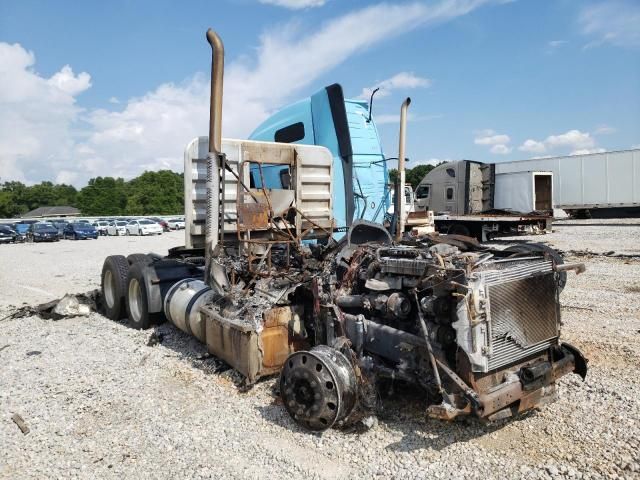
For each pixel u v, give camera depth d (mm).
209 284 6160
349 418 4422
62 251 25359
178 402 5227
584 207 30859
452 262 4195
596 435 4254
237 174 6688
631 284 10469
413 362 4277
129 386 5684
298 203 7254
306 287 5477
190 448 4277
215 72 5887
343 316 4863
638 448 4031
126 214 95188
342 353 4570
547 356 4508
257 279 6035
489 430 4406
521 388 4098
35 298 11406
